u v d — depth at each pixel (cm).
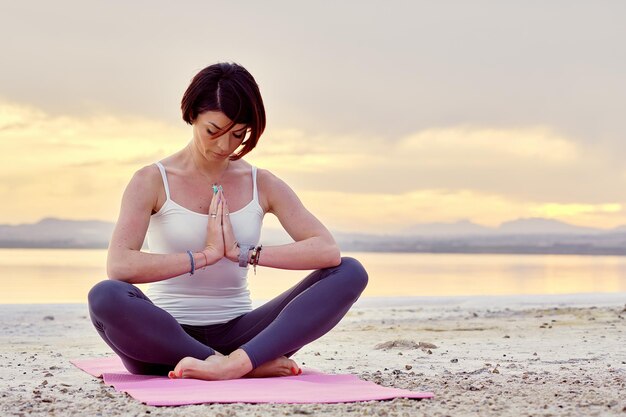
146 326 342
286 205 383
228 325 378
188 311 373
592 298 1004
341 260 369
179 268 351
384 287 1279
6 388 344
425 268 2012
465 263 2466
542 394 315
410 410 282
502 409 284
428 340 562
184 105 357
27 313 780
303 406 287
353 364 430
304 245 366
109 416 273
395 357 463
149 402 290
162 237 368
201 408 284
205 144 355
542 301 961
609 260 3011
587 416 271
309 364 431
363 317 763
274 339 350
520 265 2319
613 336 575
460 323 693
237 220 372
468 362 436
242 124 354
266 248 364
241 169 385
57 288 1164
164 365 357
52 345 548
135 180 366
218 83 351
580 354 468
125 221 357
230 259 364
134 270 347
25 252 3312
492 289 1272
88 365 419
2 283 1252
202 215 367
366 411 278
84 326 686
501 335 594
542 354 470
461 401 300
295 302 358
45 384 351
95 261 2191
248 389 317
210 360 345
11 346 541
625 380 355
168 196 366
